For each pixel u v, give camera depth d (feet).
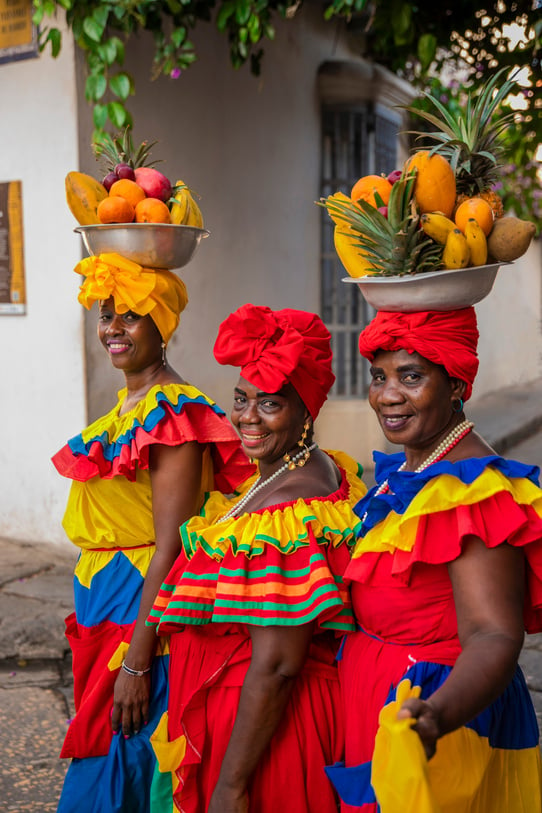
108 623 7.27
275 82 20.74
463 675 4.15
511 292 41.93
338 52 23.50
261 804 5.58
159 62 16.87
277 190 21.20
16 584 15.15
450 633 4.90
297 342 5.63
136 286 7.09
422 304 4.76
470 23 16.76
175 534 6.89
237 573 5.36
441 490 4.63
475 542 4.55
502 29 16.71
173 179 17.48
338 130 23.12
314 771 5.59
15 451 17.38
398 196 4.72
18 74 16.05
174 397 7.11
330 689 5.71
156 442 6.79
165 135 17.19
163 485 6.94
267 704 5.32
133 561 7.24
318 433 22.88
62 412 16.49
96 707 7.09
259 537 5.36
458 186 5.16
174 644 6.16
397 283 4.74
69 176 7.26
